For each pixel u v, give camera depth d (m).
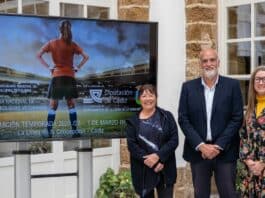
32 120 5.35
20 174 5.45
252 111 5.48
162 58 7.50
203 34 7.67
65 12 7.46
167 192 5.54
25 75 5.31
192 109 5.70
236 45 7.88
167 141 5.53
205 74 5.62
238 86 5.69
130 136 5.54
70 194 7.54
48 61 5.38
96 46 5.54
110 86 5.60
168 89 7.54
